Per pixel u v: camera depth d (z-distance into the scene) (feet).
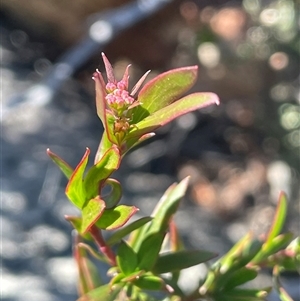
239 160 1.21
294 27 1.14
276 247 0.33
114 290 0.28
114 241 0.28
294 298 0.80
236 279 0.32
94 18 1.23
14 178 1.02
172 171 1.18
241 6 1.27
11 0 1.36
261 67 1.20
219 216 1.10
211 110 1.25
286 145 1.16
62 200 1.00
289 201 1.11
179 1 1.20
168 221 0.30
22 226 0.92
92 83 1.31
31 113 1.21
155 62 1.27
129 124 0.24
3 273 0.82
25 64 1.36
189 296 0.32
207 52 1.24
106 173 0.25
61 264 0.86
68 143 1.15
